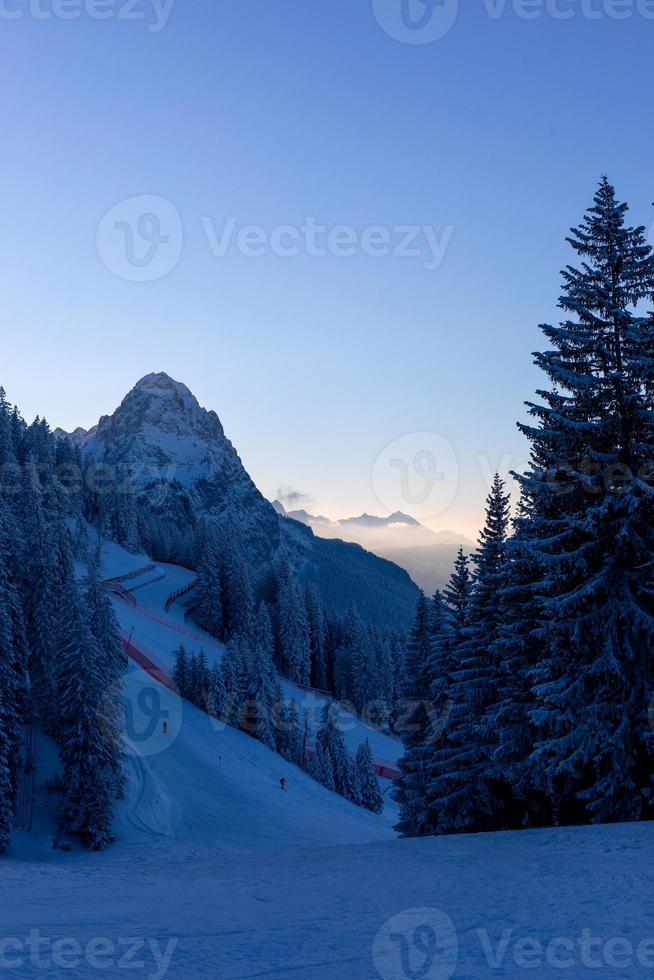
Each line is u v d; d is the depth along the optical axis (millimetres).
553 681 22000
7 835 36406
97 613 49125
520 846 18312
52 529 52188
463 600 34938
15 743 39656
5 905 14992
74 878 22828
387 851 21703
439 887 13852
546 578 23281
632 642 20922
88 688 40500
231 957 8719
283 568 133625
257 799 55344
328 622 133500
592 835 18000
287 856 25156
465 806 29156
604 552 21531
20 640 43281
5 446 114750
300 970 8086
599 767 20719
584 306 21844
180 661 77188
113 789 41562
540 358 21969
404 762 35969
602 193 22156
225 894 15484
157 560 160500
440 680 33688
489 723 26688
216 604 115812
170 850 39438
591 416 21859
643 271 21406
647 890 11555
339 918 11336
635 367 20812
